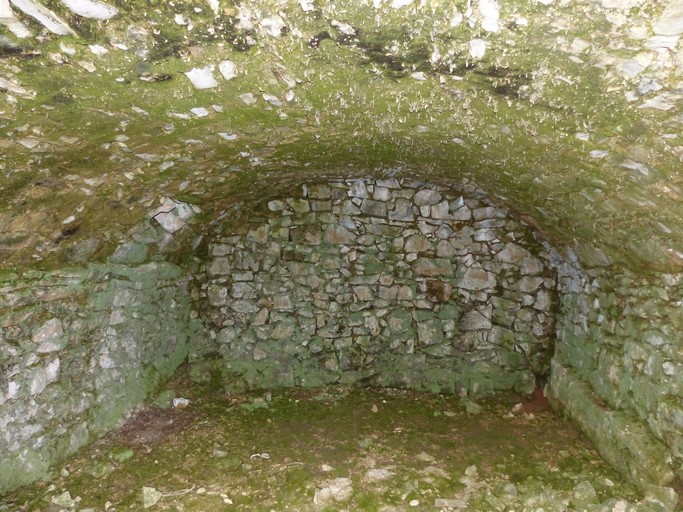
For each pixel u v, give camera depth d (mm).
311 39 1800
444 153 3256
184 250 4301
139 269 3693
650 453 2730
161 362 4090
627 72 1693
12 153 2082
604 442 3203
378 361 4594
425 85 2139
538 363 4477
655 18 1441
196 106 2270
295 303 4621
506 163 3025
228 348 4547
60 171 2344
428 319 4586
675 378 2637
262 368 4543
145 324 3842
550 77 1874
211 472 3092
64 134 2127
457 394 4492
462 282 4590
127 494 2824
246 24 1693
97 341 3283
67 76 1812
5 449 2590
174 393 4070
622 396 3172
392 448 3471
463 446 3508
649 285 2938
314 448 3455
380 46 1841
